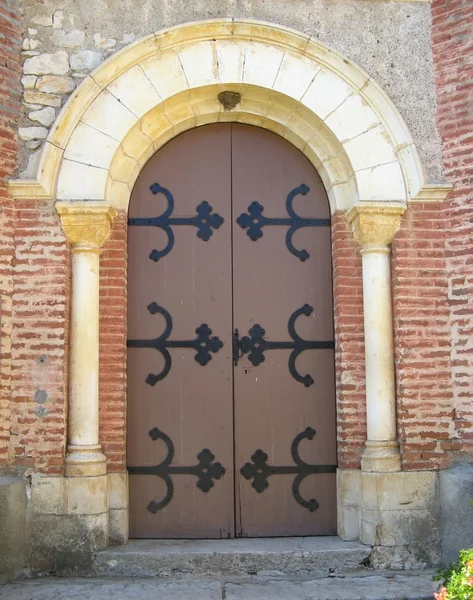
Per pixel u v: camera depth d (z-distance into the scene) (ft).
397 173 18.75
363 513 17.80
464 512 17.25
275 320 19.38
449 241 18.54
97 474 17.46
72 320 17.98
